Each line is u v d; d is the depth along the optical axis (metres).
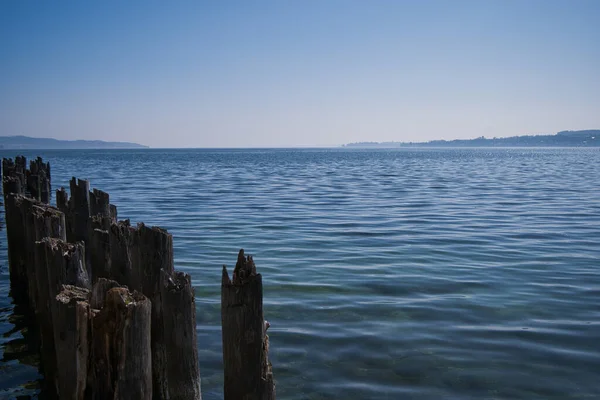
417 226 18.36
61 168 60.91
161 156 124.56
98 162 82.12
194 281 11.40
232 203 25.11
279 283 11.19
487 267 12.54
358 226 18.39
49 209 8.44
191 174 49.78
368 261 13.15
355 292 10.57
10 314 9.40
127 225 7.16
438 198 27.42
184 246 14.99
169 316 5.12
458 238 16.14
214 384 6.71
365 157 114.62
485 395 6.51
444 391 6.62
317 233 17.05
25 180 19.27
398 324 8.77
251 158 107.06
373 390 6.64
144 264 5.90
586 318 8.98
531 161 85.62
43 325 6.44
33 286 8.30
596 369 7.09
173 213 21.56
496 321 8.88
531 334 8.28
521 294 10.38
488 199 26.86
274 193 30.22
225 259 13.45
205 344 7.98
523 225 18.52
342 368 7.22
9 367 7.31
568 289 10.70
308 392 6.59
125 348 4.29
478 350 7.72
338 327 8.65
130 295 4.51
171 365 5.16
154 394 5.74
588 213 21.42
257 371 4.73
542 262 12.99
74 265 5.76
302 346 7.91
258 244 15.28
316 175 48.62
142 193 29.78
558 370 7.08
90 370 4.45
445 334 8.33
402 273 11.98
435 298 10.16
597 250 14.34
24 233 9.98
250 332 4.68
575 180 40.62
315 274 11.91
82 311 4.45
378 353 7.66
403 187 34.50
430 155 133.38
